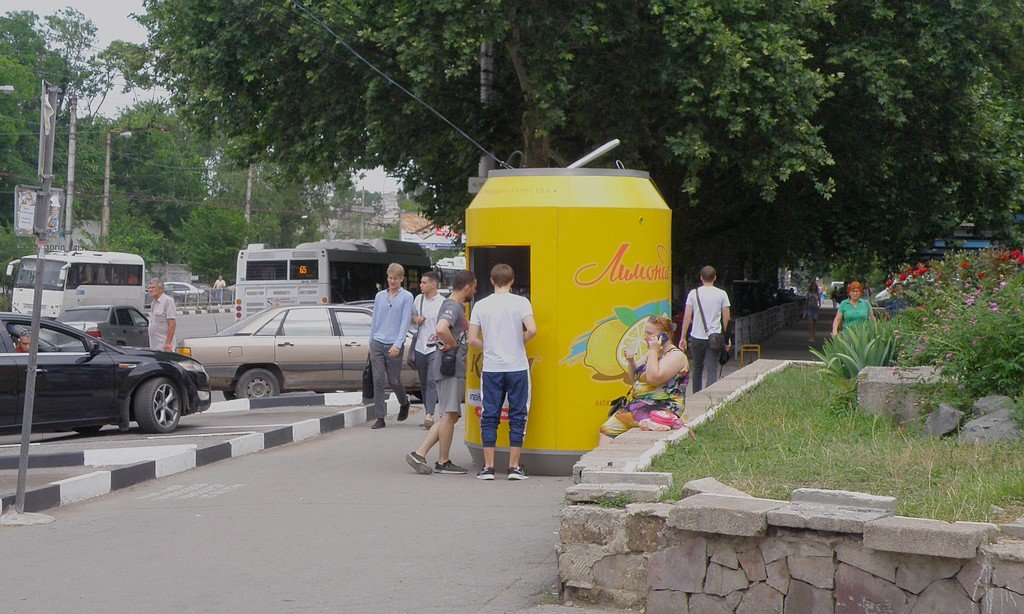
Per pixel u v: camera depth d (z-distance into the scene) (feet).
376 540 25.77
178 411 48.75
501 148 87.15
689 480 22.33
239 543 25.89
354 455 41.06
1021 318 29.17
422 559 23.85
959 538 16.67
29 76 246.06
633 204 33.94
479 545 25.08
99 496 33.63
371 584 21.95
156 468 36.73
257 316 61.77
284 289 116.57
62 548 26.03
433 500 30.68
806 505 18.65
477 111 84.33
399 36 71.46
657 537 19.62
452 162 89.35
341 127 85.20
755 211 107.96
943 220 100.68
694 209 103.50
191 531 27.50
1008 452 24.32
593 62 78.38
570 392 33.65
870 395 31.65
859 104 88.79
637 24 74.90
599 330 33.53
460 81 81.00
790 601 18.21
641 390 30.73
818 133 91.71
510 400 33.45
